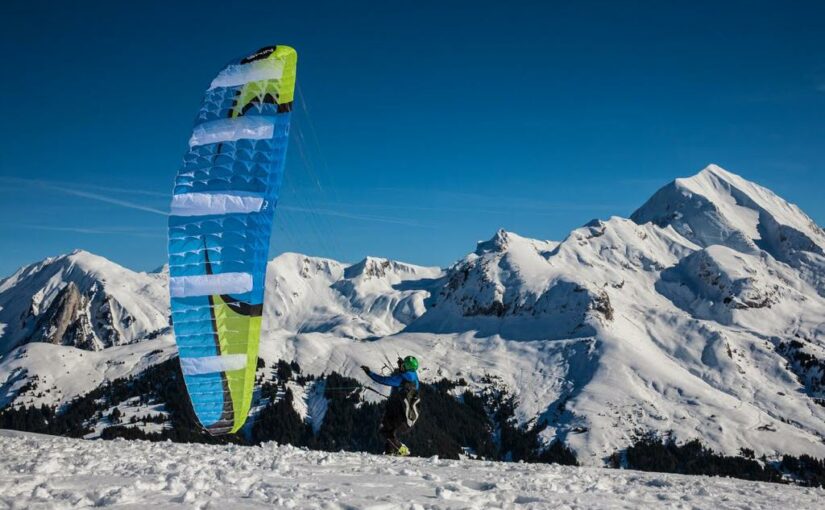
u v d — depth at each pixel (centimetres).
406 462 1570
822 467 16488
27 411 19775
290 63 2277
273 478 1102
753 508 1098
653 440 18112
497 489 1112
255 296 2117
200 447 1786
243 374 2125
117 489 866
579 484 1261
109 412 19188
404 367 1859
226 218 2109
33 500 816
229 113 2217
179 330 2106
